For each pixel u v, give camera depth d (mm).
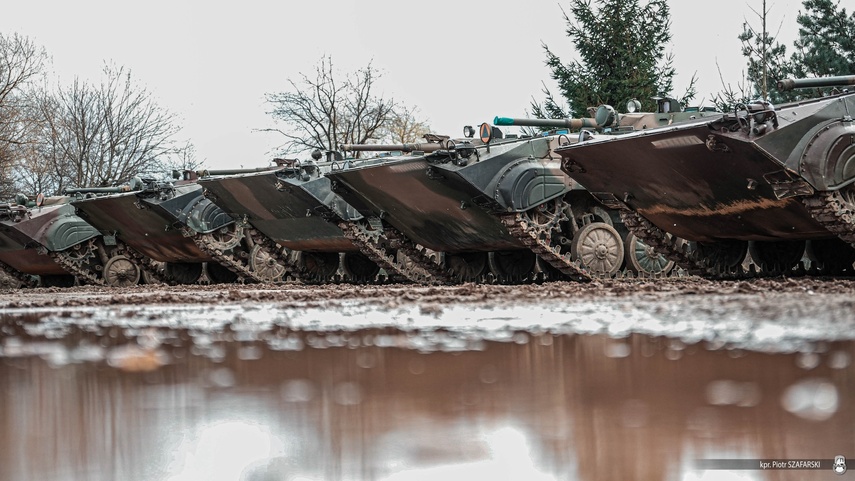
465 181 27609
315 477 3896
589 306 14125
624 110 61656
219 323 13180
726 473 3746
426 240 32938
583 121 33844
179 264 45625
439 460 4090
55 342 10523
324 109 74500
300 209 35781
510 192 27891
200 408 5488
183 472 3988
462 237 31469
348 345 9094
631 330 9641
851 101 21594
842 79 23062
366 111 75938
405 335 10180
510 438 4434
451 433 4594
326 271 40469
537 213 28703
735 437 4262
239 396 5902
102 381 6770
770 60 60000
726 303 13172
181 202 38969
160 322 13781
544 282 28703
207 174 42031
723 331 8961
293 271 40219
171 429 4848
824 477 3658
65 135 79188
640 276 30078
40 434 4789
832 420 4551
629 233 30094
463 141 28625
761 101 21000
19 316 17031
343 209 34719
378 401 5578
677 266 29344
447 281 34250
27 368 7762
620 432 4473
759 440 4191
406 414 5121
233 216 38875
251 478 3900
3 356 8961
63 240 43750
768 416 4703
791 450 4000
